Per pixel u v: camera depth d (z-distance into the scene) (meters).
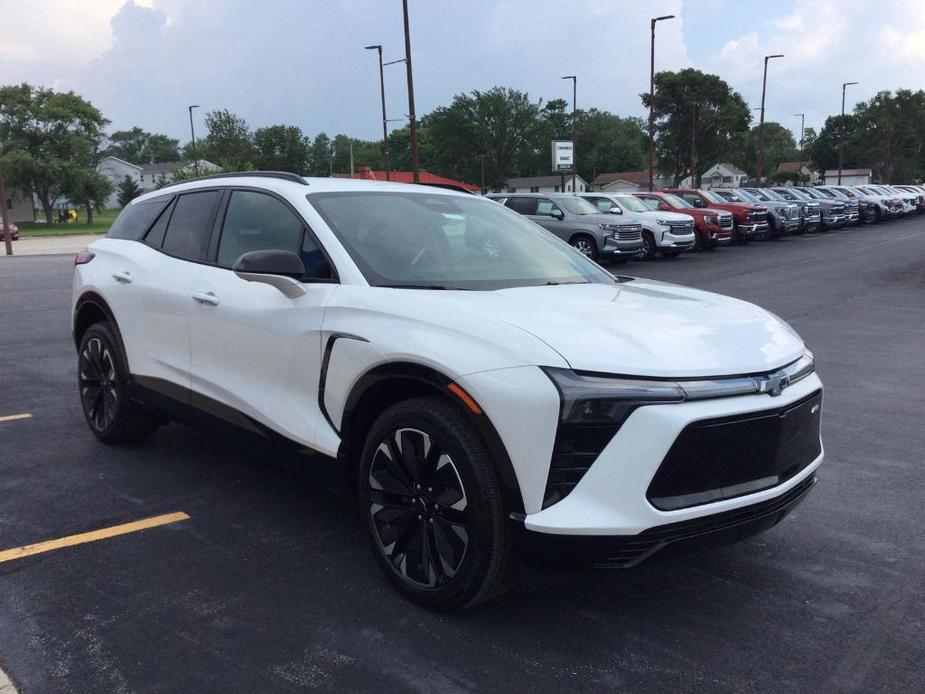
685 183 100.56
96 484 4.65
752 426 2.89
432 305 3.19
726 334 3.12
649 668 2.83
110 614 3.17
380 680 2.74
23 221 80.75
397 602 3.27
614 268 19.67
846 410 6.43
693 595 3.37
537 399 2.72
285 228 3.95
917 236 29.50
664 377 2.75
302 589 3.38
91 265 5.33
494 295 3.40
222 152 76.62
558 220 20.25
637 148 126.62
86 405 5.46
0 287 16.73
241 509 4.28
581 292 3.63
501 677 2.76
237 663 2.84
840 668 2.84
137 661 2.85
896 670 2.83
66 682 2.72
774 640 3.02
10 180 72.69
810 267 19.17
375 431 3.27
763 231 26.95
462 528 2.97
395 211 4.10
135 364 4.87
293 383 3.69
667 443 2.69
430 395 3.18
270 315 3.78
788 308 12.41
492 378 2.81
